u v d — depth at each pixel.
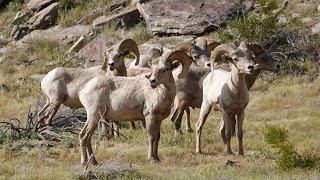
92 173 31.31
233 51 37.69
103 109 36.16
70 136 43.28
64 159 37.59
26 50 81.81
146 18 80.12
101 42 76.50
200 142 40.06
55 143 41.69
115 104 36.12
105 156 37.56
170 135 45.53
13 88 70.00
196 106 46.34
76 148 40.56
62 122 48.03
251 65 36.97
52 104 46.84
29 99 65.19
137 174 31.53
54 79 46.84
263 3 72.75
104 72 46.97
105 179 31.16
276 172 32.34
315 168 32.53
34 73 74.88
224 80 38.97
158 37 78.31
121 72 46.31
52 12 86.69
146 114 36.31
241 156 37.81
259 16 74.38
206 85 40.41
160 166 34.97
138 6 83.12
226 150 39.19
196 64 46.47
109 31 80.62
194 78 45.91
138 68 47.78
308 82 64.94
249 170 33.06
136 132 46.94
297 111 54.00
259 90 64.38
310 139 41.47
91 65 74.56
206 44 50.78
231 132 40.72
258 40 70.25
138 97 36.34
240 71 37.28
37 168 34.53
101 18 84.00
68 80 46.88
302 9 79.06
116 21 82.12
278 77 66.38
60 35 83.38
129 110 36.38
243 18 76.38
